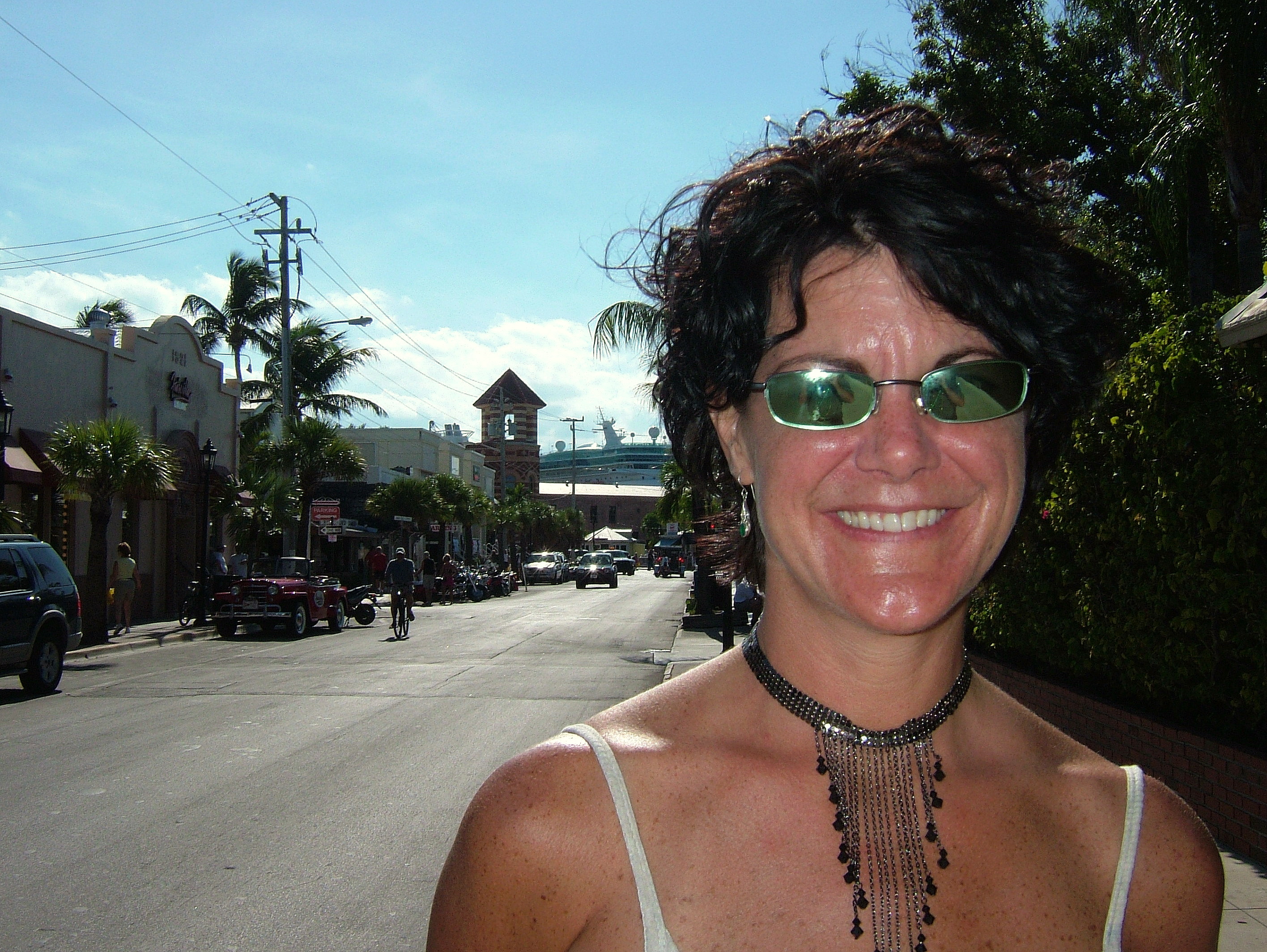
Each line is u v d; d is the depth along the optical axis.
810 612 1.38
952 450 1.35
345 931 4.84
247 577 23.80
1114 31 9.70
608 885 1.23
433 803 7.19
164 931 4.82
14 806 7.08
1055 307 1.46
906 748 1.34
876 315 1.36
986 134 1.55
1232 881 4.89
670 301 1.58
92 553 18.47
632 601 36.31
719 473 1.68
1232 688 5.62
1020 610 8.65
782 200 1.38
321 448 28.28
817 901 1.22
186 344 27.00
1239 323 5.17
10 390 19.98
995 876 1.28
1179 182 9.53
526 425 95.19
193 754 8.88
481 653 17.83
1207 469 5.50
